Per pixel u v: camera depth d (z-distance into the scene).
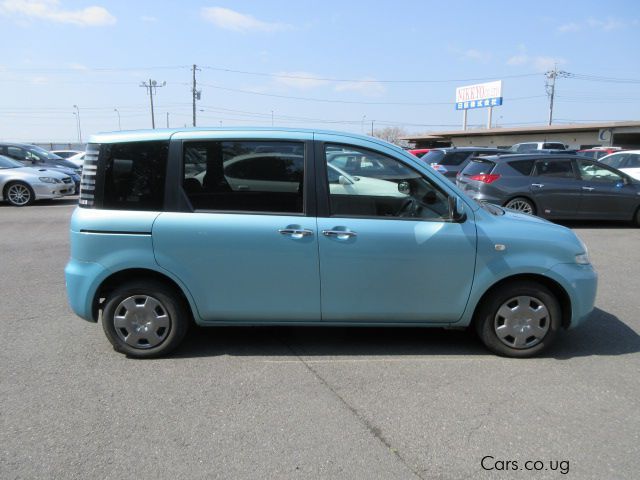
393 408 3.38
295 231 3.90
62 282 6.32
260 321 4.09
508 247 4.02
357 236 3.92
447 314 4.09
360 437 3.05
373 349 4.34
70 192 15.20
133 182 3.95
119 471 2.72
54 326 4.82
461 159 15.00
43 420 3.21
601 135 37.50
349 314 4.05
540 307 4.11
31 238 9.16
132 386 3.65
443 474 2.73
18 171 14.30
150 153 3.95
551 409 3.39
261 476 2.69
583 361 4.14
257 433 3.08
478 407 3.41
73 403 3.41
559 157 10.62
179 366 3.99
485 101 56.34
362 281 3.98
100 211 3.94
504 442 3.02
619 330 4.84
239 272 3.95
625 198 10.56
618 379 3.83
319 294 4.00
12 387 3.62
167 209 3.94
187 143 3.94
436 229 3.98
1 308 5.34
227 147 3.94
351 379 3.79
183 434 3.06
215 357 4.16
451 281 4.02
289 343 4.45
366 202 4.00
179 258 3.91
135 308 4.04
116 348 4.11
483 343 4.32
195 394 3.54
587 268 4.16
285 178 3.96
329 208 3.96
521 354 4.16
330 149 3.99
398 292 4.02
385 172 4.00
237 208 3.96
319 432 3.10
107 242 3.92
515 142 51.75
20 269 6.94
